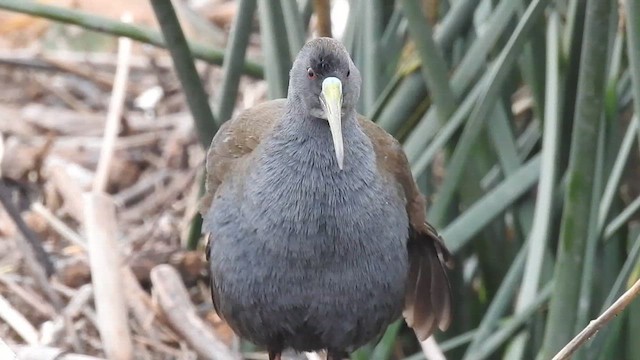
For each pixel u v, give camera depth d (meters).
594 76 7.80
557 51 8.95
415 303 8.58
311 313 7.55
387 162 7.97
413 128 9.91
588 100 7.87
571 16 9.03
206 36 12.58
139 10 13.70
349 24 9.77
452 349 10.37
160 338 9.69
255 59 10.91
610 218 9.55
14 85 14.00
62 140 12.83
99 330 9.18
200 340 9.07
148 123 12.98
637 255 8.89
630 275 8.87
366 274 7.47
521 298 8.75
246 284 7.54
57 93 13.76
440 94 9.15
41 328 9.62
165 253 10.62
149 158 12.61
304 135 7.29
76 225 11.38
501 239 10.12
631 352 9.16
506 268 10.18
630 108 10.11
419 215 8.16
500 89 9.02
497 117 9.45
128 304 9.85
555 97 8.84
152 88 13.77
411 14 8.93
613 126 9.02
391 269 7.58
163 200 11.91
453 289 10.20
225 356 8.88
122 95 11.52
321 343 7.91
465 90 9.56
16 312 9.45
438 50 9.04
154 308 9.79
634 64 7.82
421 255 8.47
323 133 7.26
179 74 9.18
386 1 10.07
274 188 7.33
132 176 12.44
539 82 9.54
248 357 9.81
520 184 9.21
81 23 9.12
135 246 11.12
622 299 6.34
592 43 7.72
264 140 7.52
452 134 9.25
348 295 7.50
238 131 8.12
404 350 10.77
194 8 14.67
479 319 10.54
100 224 9.55
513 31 9.77
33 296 10.13
